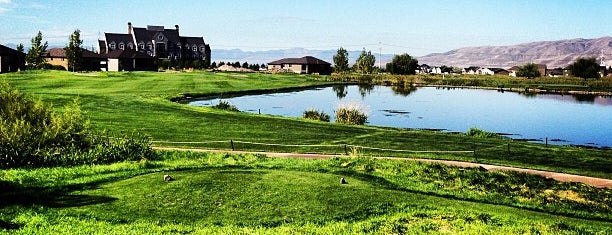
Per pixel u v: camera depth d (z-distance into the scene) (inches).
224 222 637.9
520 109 2792.8
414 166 984.3
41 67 5108.3
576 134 1903.3
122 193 737.6
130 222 630.5
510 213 725.3
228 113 1891.0
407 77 5610.2
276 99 2999.5
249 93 3275.1
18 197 720.3
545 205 792.9
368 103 2930.6
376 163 1000.9
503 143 1379.2
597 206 794.8
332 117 2203.5
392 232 624.4
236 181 783.7
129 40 6717.5
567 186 880.9
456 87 4859.7
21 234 572.4
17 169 908.6
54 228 597.3
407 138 1414.9
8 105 1037.2
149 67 5664.4
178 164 975.6
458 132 1860.2
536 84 5172.2
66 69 5713.6
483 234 620.7
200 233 596.1
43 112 1066.1
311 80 4896.7
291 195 732.0
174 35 6993.1
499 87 4837.6
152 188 749.9
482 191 855.1
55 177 852.6
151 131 1418.6
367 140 1363.2
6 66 4311.0
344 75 5900.6
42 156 964.6
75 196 730.2
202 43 7234.3
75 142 1057.5
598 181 941.2
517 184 889.5
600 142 1726.1
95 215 650.2
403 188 839.1
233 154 1098.1
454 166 1002.7
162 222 633.0
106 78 3698.3
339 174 909.8
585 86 4877.0
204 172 847.7
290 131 1493.6
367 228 629.6
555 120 2311.8
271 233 598.5
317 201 714.8
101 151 1031.0
